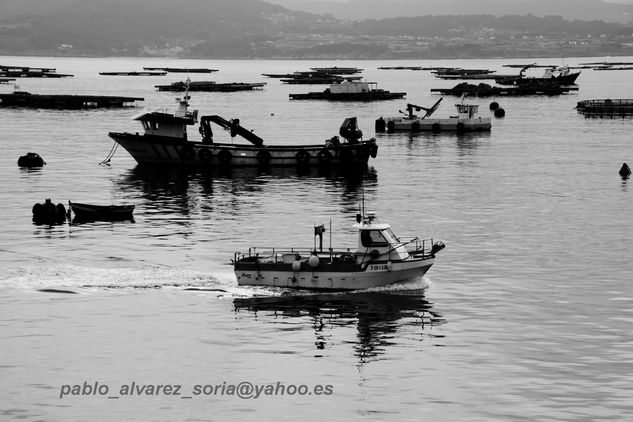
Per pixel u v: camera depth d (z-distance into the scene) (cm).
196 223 17438
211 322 11406
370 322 11388
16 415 9006
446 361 10144
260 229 16788
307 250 14562
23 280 13050
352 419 8862
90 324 11338
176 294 12488
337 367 10019
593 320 11444
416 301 12219
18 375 9862
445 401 9181
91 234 16425
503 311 11812
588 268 13950
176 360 10250
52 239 15988
